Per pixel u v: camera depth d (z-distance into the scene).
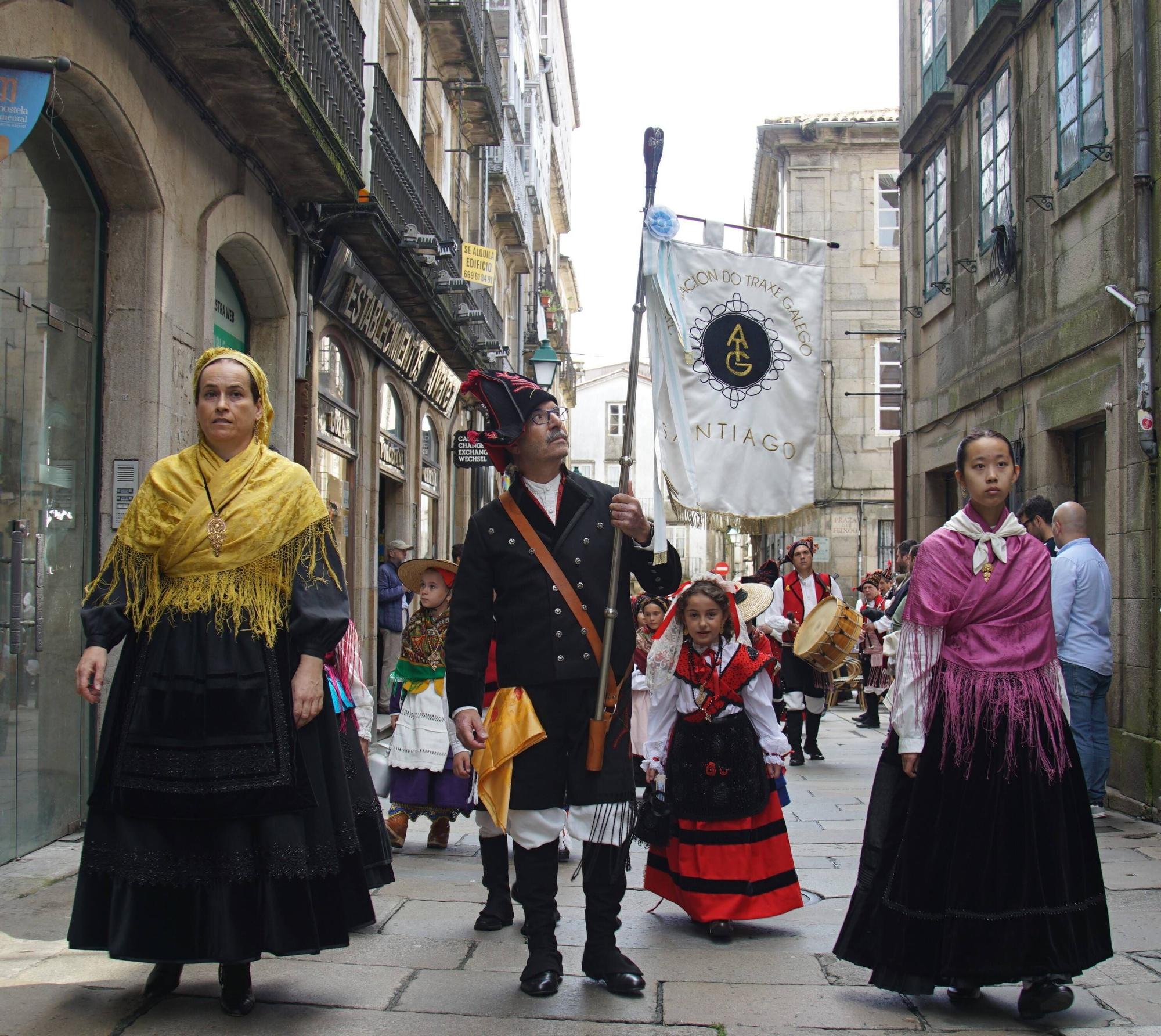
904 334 14.93
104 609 3.64
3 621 5.63
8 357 5.82
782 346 4.95
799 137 25.16
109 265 7.11
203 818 3.46
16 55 5.59
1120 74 8.52
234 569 3.62
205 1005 3.67
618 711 3.97
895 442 15.19
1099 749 7.37
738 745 4.98
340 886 3.66
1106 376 8.57
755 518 4.89
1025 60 10.73
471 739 3.93
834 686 13.40
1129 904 5.23
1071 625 7.38
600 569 4.02
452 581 6.77
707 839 4.90
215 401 3.71
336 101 10.51
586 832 3.89
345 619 3.73
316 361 11.27
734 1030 3.57
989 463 4.02
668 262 4.84
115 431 7.03
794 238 5.01
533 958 3.88
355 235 11.54
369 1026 3.51
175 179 7.57
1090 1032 3.62
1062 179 9.71
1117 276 8.51
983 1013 3.82
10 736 5.65
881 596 13.91
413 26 16.30
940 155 13.62
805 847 6.63
